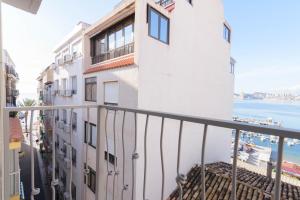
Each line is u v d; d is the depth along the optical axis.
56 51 16.11
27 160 18.47
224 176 6.05
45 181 15.12
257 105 116.62
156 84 6.39
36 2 2.59
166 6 7.75
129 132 5.95
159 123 6.44
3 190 1.63
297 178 11.35
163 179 1.69
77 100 10.83
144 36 5.91
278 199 0.93
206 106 9.38
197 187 6.30
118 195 6.09
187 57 7.87
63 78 13.62
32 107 1.82
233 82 12.67
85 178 2.74
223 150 11.32
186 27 7.78
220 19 10.48
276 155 0.92
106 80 7.40
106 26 8.02
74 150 11.07
